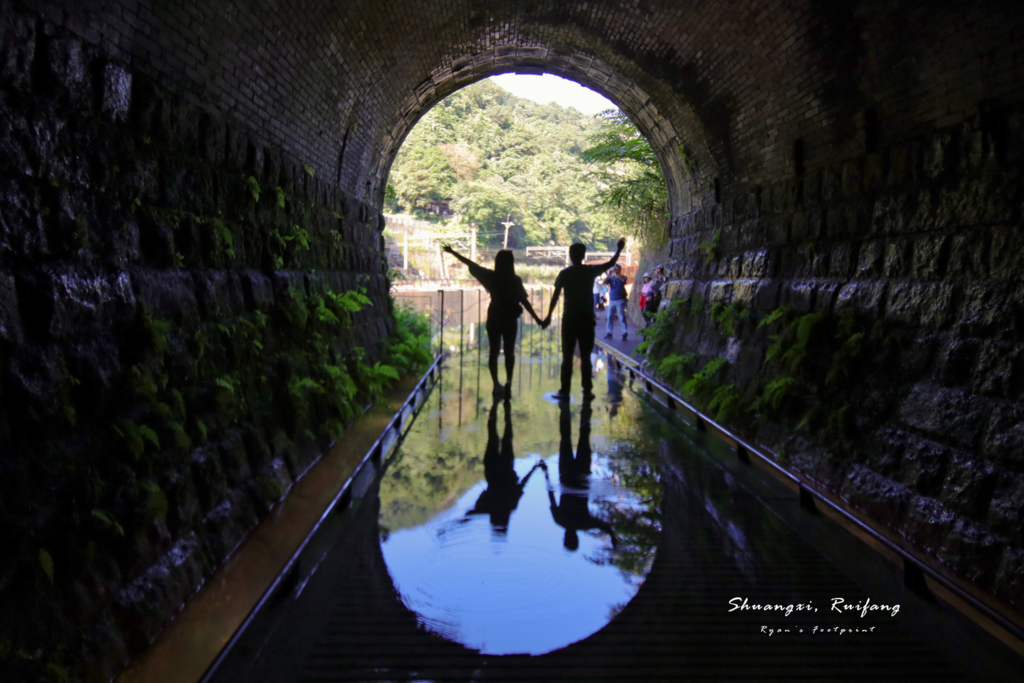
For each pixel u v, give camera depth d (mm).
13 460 2766
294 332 6703
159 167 4387
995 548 4227
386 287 13188
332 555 4648
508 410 9758
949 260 5395
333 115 8688
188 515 4082
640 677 3236
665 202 19812
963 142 5301
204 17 4855
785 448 6988
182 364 4344
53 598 2834
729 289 10172
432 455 7242
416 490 6055
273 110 6699
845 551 4812
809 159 8047
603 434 8289
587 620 3797
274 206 6609
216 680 3148
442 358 15812
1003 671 3324
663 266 16625
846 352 6406
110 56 3885
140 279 3943
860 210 6793
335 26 7379
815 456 6461
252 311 5633
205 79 5180
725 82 9398
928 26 5492
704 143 11102
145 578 3525
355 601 3994
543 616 3836
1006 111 4867
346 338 8969
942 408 5113
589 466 6887
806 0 6727
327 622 3746
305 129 7836
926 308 5574
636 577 4355
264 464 5410
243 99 5941
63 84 3328
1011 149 4840
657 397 10930
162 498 3684
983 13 4926
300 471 5965
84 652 2900
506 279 10680
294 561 4062
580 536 5023
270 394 5934
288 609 3896
